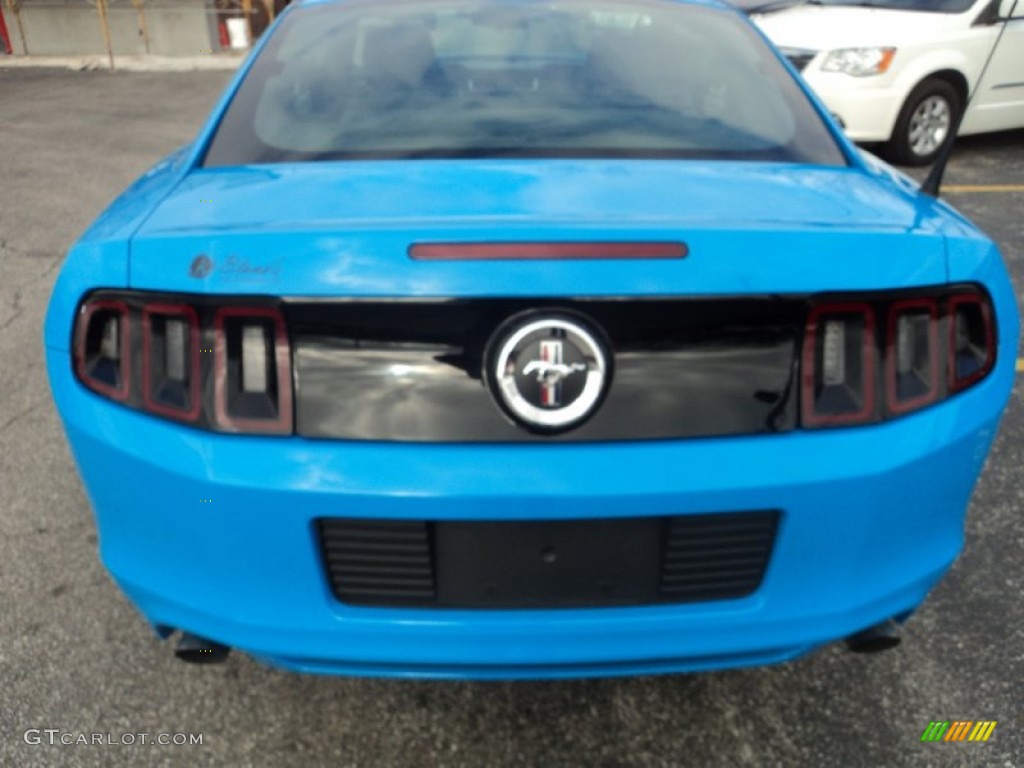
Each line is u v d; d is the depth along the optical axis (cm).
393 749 194
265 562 148
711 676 215
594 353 139
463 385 140
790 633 156
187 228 153
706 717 203
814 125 204
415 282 137
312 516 144
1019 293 460
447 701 207
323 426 143
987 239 170
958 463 160
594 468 141
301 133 194
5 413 346
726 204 158
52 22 1750
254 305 142
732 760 191
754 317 143
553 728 199
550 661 153
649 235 140
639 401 142
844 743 195
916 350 154
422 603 150
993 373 165
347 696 209
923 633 228
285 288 139
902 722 201
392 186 164
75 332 159
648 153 185
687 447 143
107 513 164
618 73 213
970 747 194
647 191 162
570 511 142
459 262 137
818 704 206
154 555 158
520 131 191
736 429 144
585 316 139
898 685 212
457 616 150
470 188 162
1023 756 191
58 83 1377
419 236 139
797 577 152
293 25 239
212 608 155
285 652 155
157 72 1512
